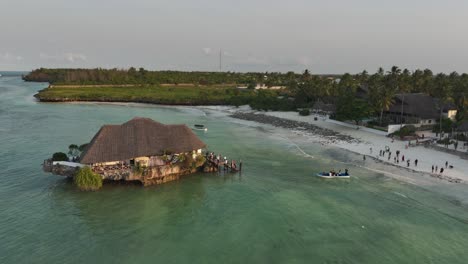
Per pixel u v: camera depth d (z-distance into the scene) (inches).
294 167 2326.5
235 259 1222.3
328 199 1780.3
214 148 2805.1
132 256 1226.6
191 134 2118.6
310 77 7273.6
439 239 1386.6
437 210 1649.9
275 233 1413.6
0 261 1165.7
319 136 3341.5
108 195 1755.7
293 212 1616.6
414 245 1338.6
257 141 3127.5
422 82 5142.7
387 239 1381.6
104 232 1386.6
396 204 1718.8
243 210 1632.6
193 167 2070.6
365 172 2215.8
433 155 2554.1
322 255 1259.2
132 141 1905.8
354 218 1563.7
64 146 2652.6
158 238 1354.6
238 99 6067.9
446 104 3629.4
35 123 3678.6
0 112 4461.1
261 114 4872.0
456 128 3006.9
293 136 3373.5
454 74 5743.1
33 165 2156.7
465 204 1711.4
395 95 3784.5
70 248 1262.3
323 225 1491.1
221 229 1440.7
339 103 4227.4
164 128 2055.9
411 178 2085.4
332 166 2351.1
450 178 2070.6
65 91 6899.6
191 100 6225.4
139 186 1889.8
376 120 3914.9
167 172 1955.0
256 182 2025.1
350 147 2864.2
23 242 1289.4
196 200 1738.4
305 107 5265.8
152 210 1606.8
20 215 1501.0
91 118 4205.2
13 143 2711.6
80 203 1646.2
